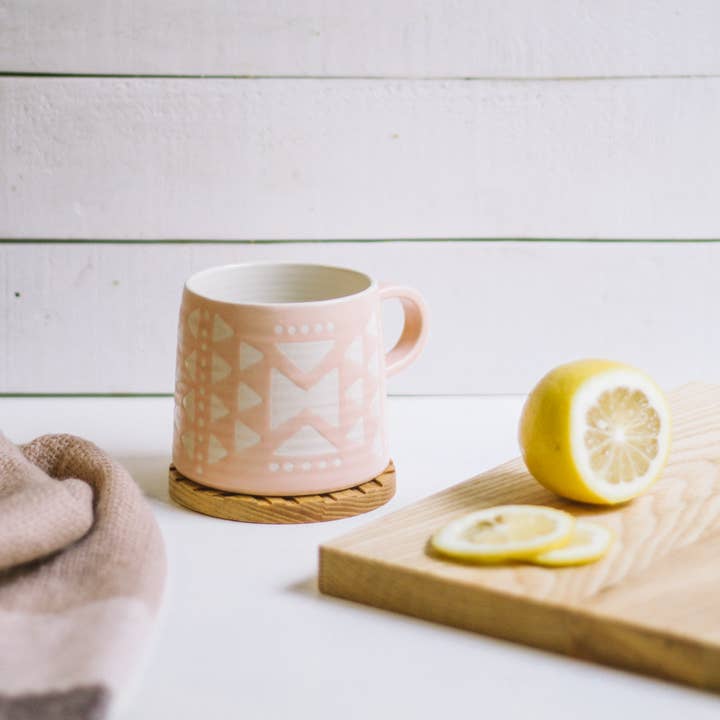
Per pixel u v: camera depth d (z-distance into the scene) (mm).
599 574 614
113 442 912
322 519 737
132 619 564
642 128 1052
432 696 548
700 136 1057
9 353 1074
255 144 1034
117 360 1082
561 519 663
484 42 1021
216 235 1054
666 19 1028
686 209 1073
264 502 732
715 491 735
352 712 533
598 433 699
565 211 1067
